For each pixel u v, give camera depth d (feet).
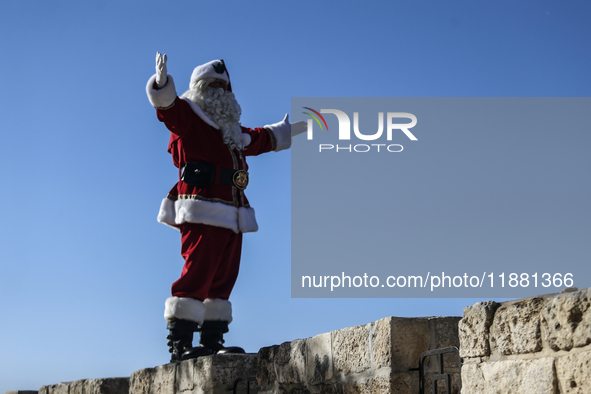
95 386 27.91
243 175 23.58
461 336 11.63
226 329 24.07
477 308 11.27
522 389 10.06
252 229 23.76
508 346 10.52
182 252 23.24
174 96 21.98
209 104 23.40
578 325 9.31
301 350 16.99
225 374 20.31
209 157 23.13
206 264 22.62
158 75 21.54
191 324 22.39
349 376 14.92
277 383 18.06
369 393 14.03
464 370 11.42
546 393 9.61
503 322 10.66
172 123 22.58
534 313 10.11
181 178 23.08
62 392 31.68
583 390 9.06
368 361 14.24
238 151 23.91
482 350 11.04
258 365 19.20
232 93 24.32
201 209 22.59
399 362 13.50
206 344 23.79
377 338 13.99
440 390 13.46
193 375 21.27
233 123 23.88
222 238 22.98
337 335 15.48
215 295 23.97
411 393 13.34
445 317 13.88
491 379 10.70
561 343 9.54
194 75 24.07
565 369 9.38
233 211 23.17
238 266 24.50
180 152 23.50
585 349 9.16
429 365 13.60
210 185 22.99
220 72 24.09
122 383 27.84
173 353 23.20
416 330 13.70
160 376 23.89
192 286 22.54
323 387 15.85
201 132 23.15
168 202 23.40
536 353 10.00
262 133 25.12
